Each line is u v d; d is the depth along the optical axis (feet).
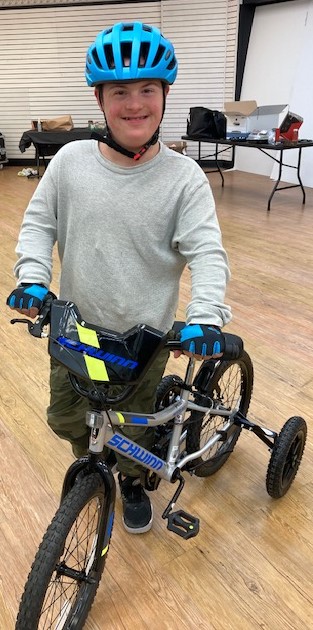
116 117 3.73
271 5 23.50
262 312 10.68
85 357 3.42
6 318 10.48
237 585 4.93
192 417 5.33
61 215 4.32
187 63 26.71
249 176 26.11
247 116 19.85
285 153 23.93
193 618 4.62
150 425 4.32
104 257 4.10
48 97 28.96
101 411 3.70
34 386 8.14
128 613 4.66
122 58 3.54
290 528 5.60
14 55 28.25
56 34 27.43
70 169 4.14
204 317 3.62
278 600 4.78
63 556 4.35
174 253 4.25
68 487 4.12
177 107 27.84
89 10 26.66
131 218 3.97
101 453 4.05
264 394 7.91
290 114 18.95
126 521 5.45
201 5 25.23
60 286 4.65
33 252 4.16
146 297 4.22
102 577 4.99
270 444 5.68
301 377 8.38
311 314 10.59
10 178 26.12
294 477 6.09
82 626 4.42
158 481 5.20
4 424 7.22
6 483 6.17
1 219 17.80
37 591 3.50
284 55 23.21
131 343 3.43
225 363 5.68
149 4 26.08
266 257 13.97
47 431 7.07
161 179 3.98
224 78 26.58
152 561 5.17
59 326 3.53
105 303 4.25
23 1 26.81
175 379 5.35
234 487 6.18
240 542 5.41
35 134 24.75
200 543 5.39
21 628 3.52
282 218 17.93
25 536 5.43
